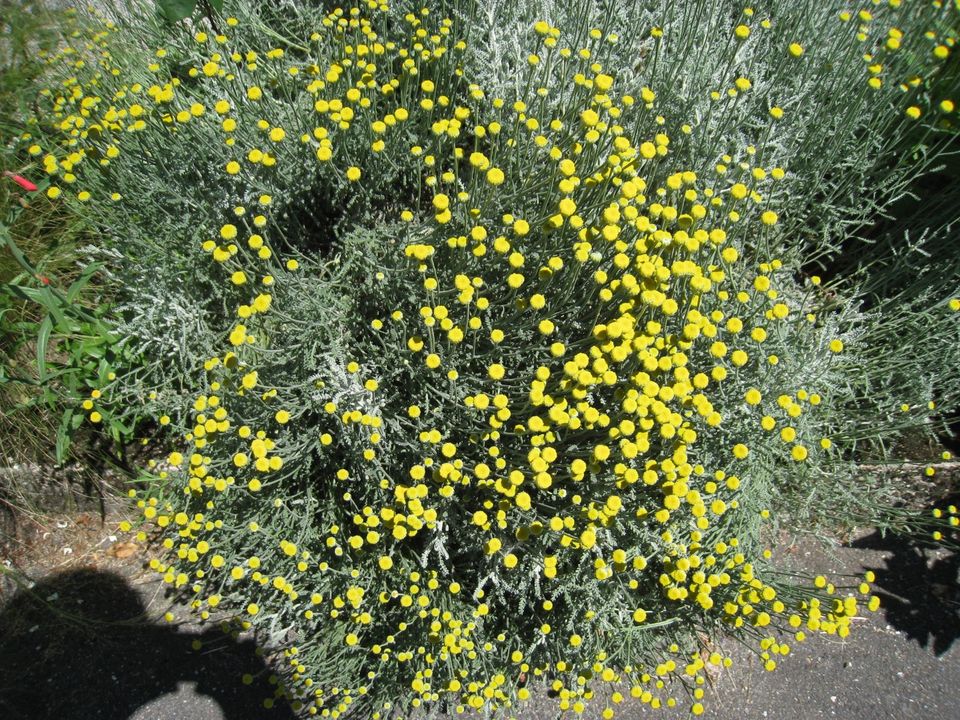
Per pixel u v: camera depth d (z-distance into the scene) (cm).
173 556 93
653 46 97
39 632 90
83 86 86
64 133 83
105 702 86
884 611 91
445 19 87
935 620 91
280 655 88
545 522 71
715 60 94
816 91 88
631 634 73
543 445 68
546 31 70
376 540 71
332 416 78
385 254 81
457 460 70
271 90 91
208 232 82
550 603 73
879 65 78
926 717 86
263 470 69
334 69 76
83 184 80
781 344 78
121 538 94
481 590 75
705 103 90
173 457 76
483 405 66
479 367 79
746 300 71
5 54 93
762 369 75
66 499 93
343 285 81
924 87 85
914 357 88
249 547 77
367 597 78
